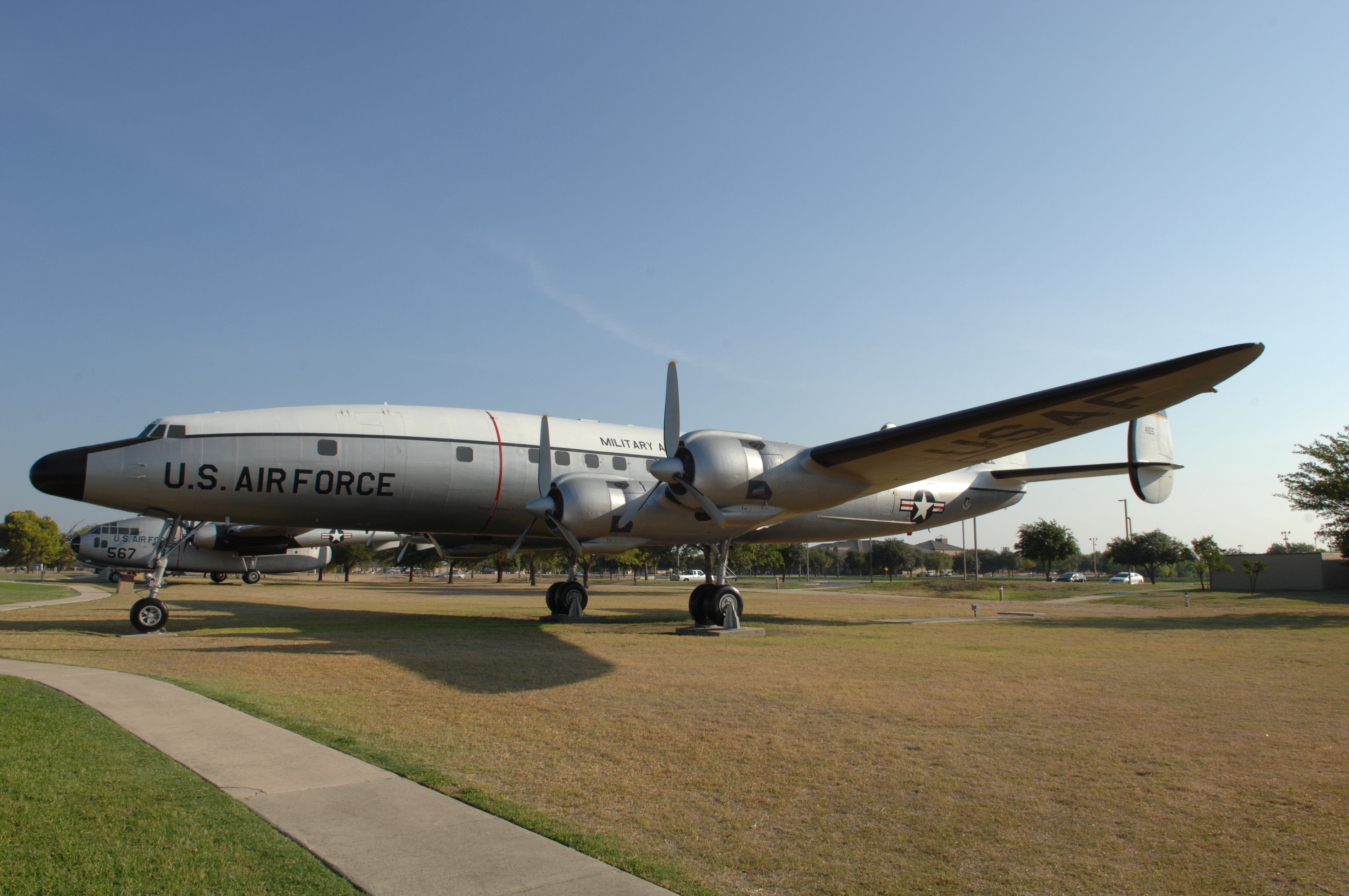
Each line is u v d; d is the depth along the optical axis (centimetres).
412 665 1079
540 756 625
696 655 1224
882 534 2033
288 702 811
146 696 818
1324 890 398
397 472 1622
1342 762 635
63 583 5088
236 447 1512
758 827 477
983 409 1165
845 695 898
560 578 9119
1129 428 2125
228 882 374
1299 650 1381
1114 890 395
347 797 509
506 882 383
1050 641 1534
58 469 1410
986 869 420
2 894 354
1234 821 498
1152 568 8444
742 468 1416
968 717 789
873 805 521
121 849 410
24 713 716
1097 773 600
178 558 4244
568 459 1778
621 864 413
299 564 4591
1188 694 931
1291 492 2623
